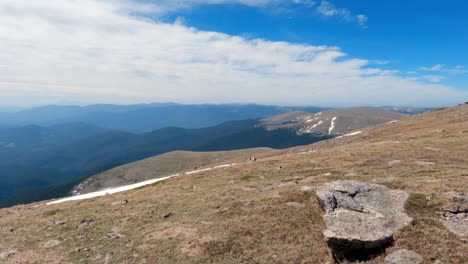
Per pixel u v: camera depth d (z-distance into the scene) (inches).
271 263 768.3
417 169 1370.6
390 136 3388.3
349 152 2308.1
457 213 814.5
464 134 2454.5
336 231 740.7
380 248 705.0
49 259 976.3
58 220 1450.5
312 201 1089.4
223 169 2412.6
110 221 1301.7
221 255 842.8
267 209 1101.7
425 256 655.8
